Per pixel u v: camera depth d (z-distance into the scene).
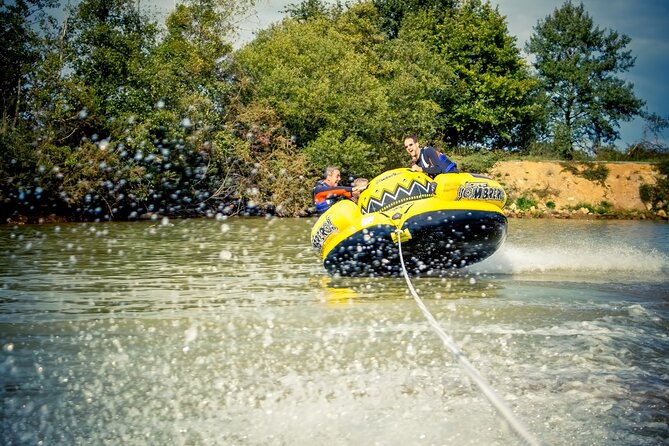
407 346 4.37
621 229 20.14
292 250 11.14
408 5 52.00
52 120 22.23
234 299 6.17
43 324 5.04
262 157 26.58
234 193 25.75
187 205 25.47
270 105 27.95
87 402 3.36
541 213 30.89
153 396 3.44
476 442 2.89
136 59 24.12
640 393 3.46
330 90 29.36
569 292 6.61
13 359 4.08
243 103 28.05
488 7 45.94
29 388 3.56
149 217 23.66
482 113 43.50
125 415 3.19
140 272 8.16
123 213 23.59
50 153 21.41
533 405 3.30
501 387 3.56
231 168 25.58
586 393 3.46
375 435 2.97
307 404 3.32
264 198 25.91
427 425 3.06
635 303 5.95
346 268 7.72
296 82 28.59
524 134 47.38
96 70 24.12
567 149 47.09
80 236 14.27
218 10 27.64
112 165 21.97
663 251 11.88
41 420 3.13
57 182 21.34
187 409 3.27
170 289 6.78
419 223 7.19
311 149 27.14
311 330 4.82
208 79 27.28
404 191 7.56
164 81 24.41
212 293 6.53
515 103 45.34
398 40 41.50
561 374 3.78
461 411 3.22
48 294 6.45
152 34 25.23
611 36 48.84
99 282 7.29
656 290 6.77
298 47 31.39
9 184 20.66
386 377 3.72
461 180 7.36
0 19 22.83
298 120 28.44
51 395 3.45
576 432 2.98
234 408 3.28
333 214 7.54
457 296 6.36
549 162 34.12
